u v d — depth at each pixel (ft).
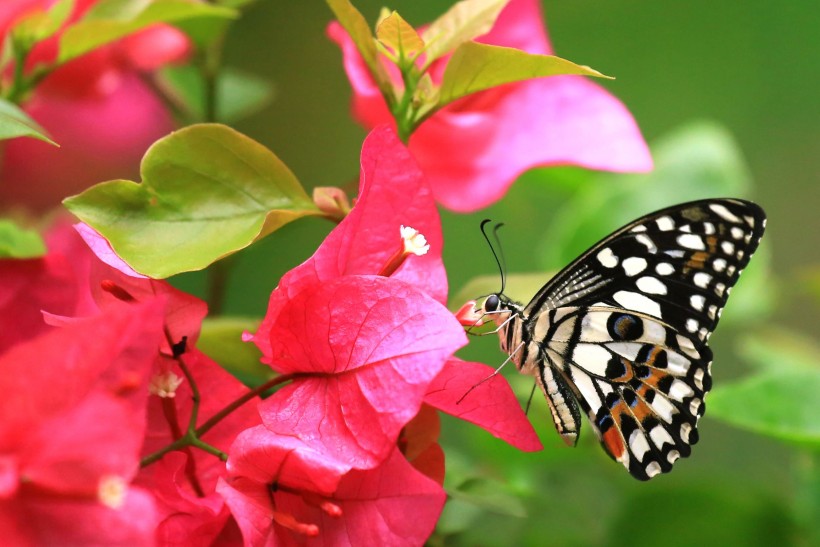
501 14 2.03
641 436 1.93
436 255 1.79
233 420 1.77
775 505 2.00
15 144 2.14
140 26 1.93
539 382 1.94
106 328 1.66
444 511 2.01
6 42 1.95
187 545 1.73
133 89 2.16
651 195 2.13
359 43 1.86
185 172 1.79
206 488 1.75
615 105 1.98
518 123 1.98
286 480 1.73
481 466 2.10
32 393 1.65
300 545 1.73
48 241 2.03
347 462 1.72
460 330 1.72
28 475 1.64
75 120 2.15
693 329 1.91
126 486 1.64
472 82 1.84
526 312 1.93
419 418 1.77
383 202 1.78
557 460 2.09
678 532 2.02
